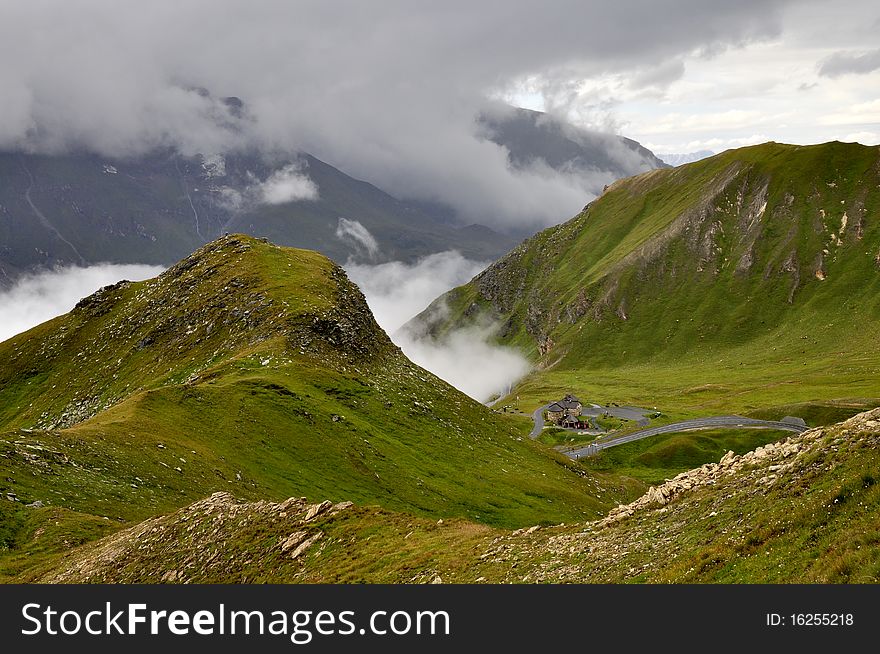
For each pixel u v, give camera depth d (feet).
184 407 307.37
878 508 78.23
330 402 367.45
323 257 631.15
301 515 151.33
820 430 115.44
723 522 97.35
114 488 212.02
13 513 181.47
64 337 619.67
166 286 614.34
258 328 451.94
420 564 118.93
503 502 336.29
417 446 369.50
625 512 124.06
